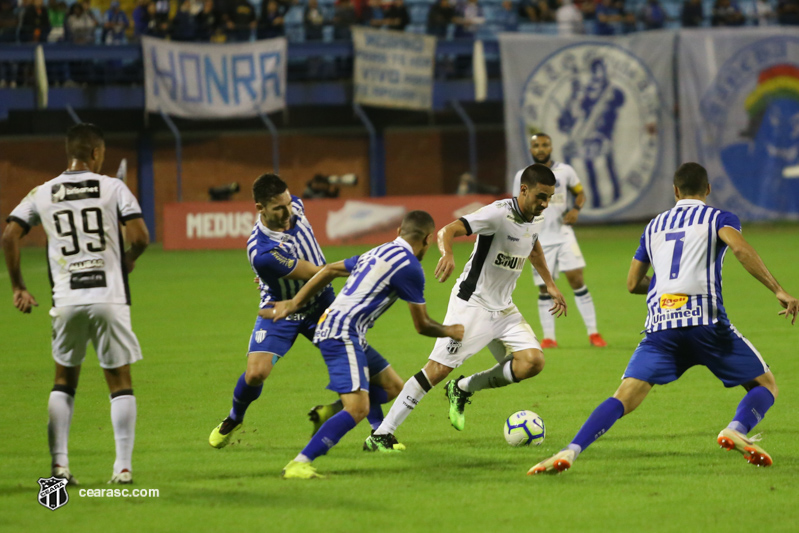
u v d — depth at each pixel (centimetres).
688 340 1888
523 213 2152
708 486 1788
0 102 8731
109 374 1841
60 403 1816
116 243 1827
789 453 2028
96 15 9712
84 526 1577
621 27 9481
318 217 8119
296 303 1952
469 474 1894
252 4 9494
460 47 9019
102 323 1797
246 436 2247
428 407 2581
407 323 4175
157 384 2900
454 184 10212
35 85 8556
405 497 1733
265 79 8656
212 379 2977
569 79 8925
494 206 2145
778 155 8981
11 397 2734
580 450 1834
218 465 1978
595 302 4709
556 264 3512
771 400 1891
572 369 3070
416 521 1594
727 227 1880
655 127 8938
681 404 2541
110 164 9681
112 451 2106
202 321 4272
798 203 9000
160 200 9881
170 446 2152
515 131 8919
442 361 2133
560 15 9344
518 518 1606
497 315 2225
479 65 8888
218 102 8625
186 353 3459
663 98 8931
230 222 8262
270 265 2095
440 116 10119
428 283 5634
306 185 9562
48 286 5744
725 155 8994
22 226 1814
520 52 8888
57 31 9038
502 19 10206
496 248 2170
